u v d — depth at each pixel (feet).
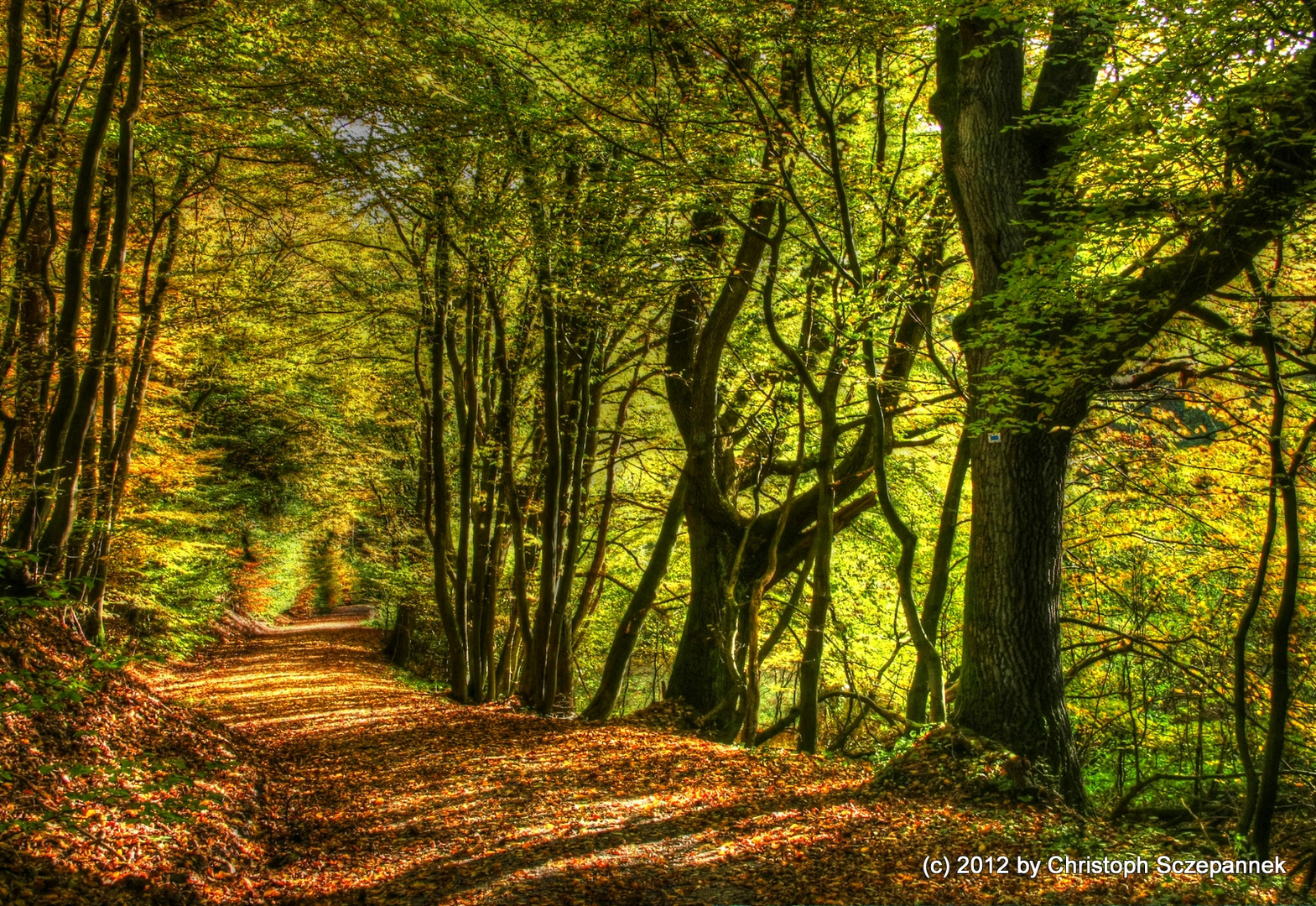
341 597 158.20
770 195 37.11
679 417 46.83
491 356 59.77
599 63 35.81
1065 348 24.41
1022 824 22.40
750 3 30.76
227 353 55.88
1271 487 24.32
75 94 30.86
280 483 93.71
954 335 29.35
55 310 32.83
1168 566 43.24
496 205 40.65
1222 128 20.08
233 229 49.49
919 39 33.78
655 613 62.69
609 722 43.62
